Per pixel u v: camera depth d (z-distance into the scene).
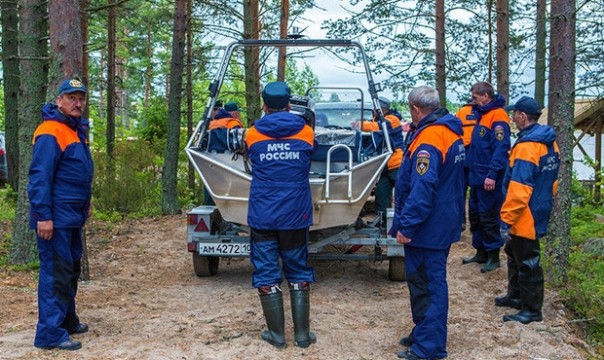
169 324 5.33
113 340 4.92
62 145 4.54
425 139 4.35
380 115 6.89
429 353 4.54
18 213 7.49
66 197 4.59
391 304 6.01
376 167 6.25
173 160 12.09
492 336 5.06
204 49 16.27
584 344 5.12
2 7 11.32
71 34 6.55
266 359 4.57
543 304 5.74
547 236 6.47
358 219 6.79
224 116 7.88
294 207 4.74
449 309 5.78
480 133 6.75
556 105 6.46
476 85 6.69
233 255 6.70
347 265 7.72
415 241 4.45
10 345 4.74
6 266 7.39
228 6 14.15
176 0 11.99
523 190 5.02
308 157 4.86
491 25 18.00
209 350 4.71
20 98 7.43
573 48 6.40
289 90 4.95
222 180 6.22
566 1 6.36
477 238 7.32
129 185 12.34
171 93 12.03
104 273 7.36
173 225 10.65
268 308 4.81
